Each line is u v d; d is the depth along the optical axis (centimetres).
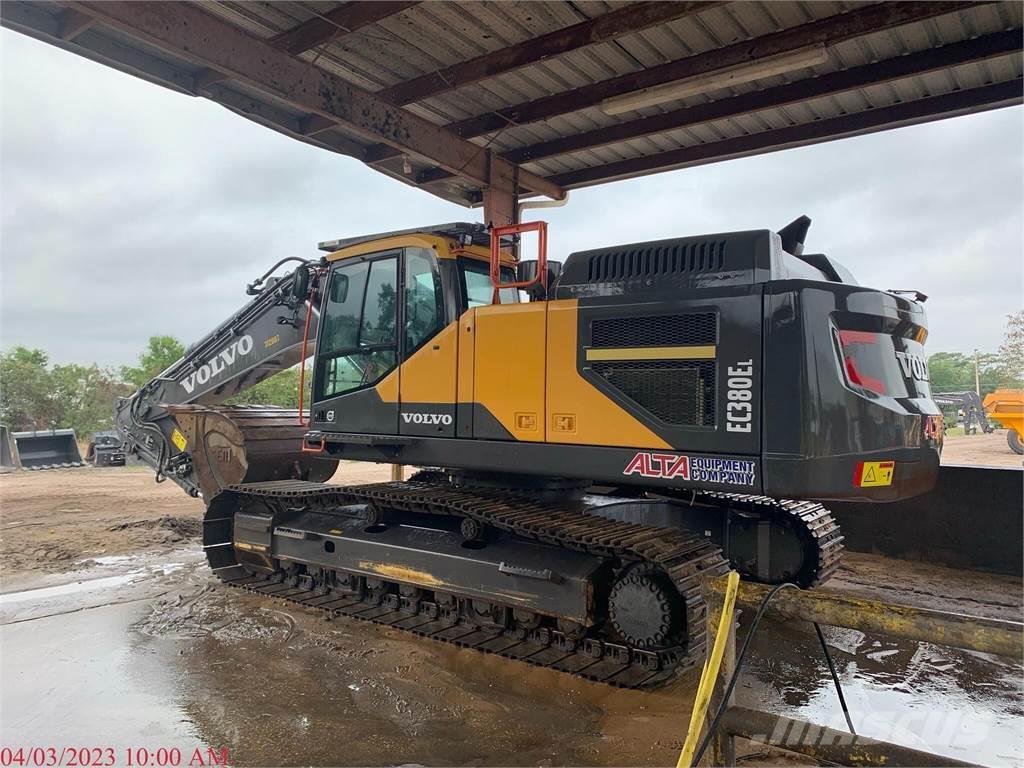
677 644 386
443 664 442
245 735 350
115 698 392
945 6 529
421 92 695
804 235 446
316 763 324
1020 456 1577
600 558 424
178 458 793
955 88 679
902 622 202
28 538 813
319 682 414
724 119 741
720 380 366
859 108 727
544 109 741
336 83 653
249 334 709
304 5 571
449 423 469
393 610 525
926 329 437
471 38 628
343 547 545
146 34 514
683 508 545
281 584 606
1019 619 517
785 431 344
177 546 785
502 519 436
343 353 541
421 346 488
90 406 2602
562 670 406
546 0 565
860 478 353
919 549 686
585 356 412
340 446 542
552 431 423
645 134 771
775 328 351
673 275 394
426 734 352
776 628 521
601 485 543
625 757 329
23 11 538
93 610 552
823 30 580
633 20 569
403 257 505
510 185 870
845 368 358
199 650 466
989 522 650
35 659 449
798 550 516
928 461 400
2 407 2461
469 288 501
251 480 721
